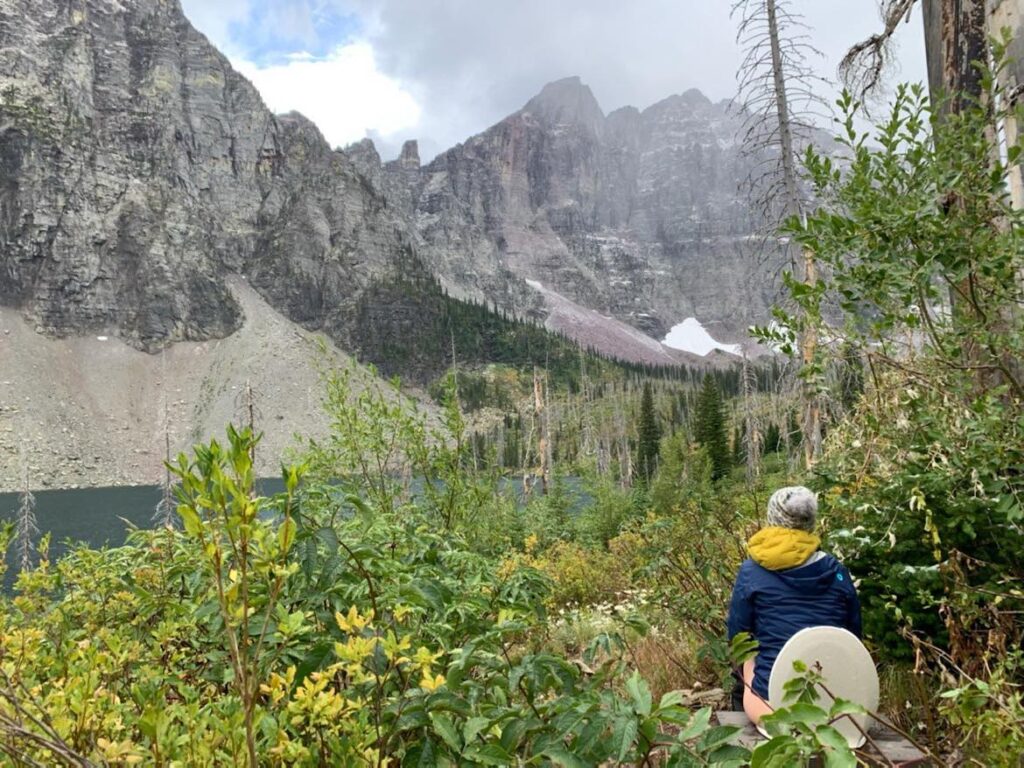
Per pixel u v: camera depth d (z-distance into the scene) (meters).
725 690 3.28
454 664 1.89
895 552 3.83
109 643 1.99
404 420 5.70
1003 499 3.08
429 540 3.10
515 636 3.07
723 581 4.70
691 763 1.44
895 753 2.67
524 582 2.95
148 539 3.42
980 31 4.89
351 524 2.86
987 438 3.10
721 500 6.55
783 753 1.32
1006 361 3.88
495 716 1.67
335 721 1.57
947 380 3.31
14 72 180.38
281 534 1.36
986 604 3.25
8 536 2.95
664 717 1.50
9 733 1.36
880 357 3.31
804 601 3.06
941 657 3.40
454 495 5.79
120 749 1.39
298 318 197.38
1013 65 4.57
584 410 93.75
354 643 1.53
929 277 2.92
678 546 5.14
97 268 167.38
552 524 17.83
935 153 2.98
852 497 4.03
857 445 3.97
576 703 1.62
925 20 5.41
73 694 1.62
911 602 3.65
